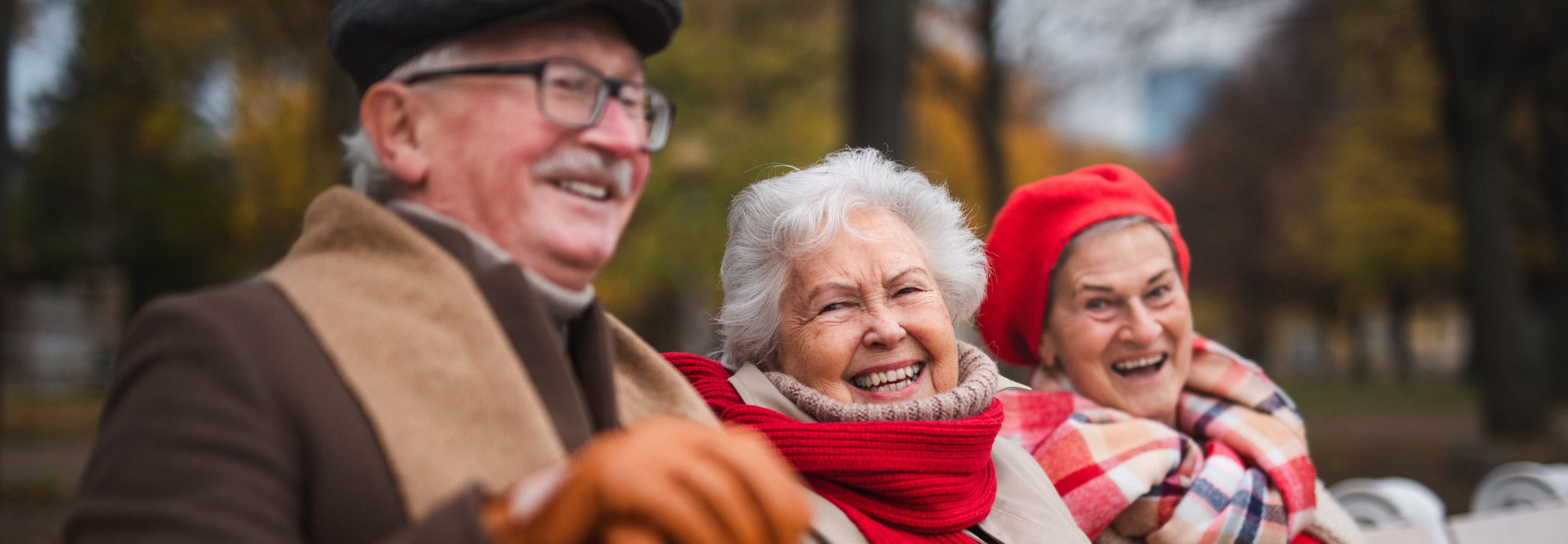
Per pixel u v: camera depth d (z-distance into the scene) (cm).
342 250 105
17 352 2133
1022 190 217
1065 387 221
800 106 1370
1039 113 1238
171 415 85
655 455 71
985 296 195
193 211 2091
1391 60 1346
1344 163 1995
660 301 1703
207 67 1361
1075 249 212
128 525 81
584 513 71
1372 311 3369
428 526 76
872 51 580
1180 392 225
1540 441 985
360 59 111
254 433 86
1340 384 2819
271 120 1460
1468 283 1038
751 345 178
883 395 168
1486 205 1009
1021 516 173
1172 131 2580
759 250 176
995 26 1074
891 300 169
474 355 99
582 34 110
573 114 109
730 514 68
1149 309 212
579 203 110
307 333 95
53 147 1886
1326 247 2409
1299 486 206
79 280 2247
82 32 1238
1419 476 920
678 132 1286
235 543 80
